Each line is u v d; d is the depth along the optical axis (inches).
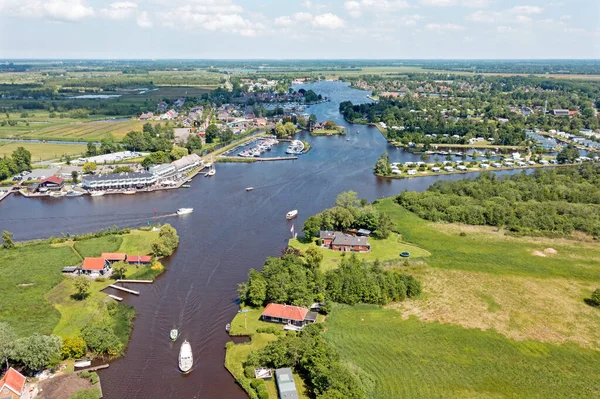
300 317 5812.0
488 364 5142.7
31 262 7431.1
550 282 7140.8
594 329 5895.7
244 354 5280.5
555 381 4889.3
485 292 6786.4
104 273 7219.5
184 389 4790.8
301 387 4739.2
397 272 7322.8
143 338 5654.5
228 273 7303.2
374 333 5684.1
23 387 4611.2
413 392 4655.5
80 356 5196.9
